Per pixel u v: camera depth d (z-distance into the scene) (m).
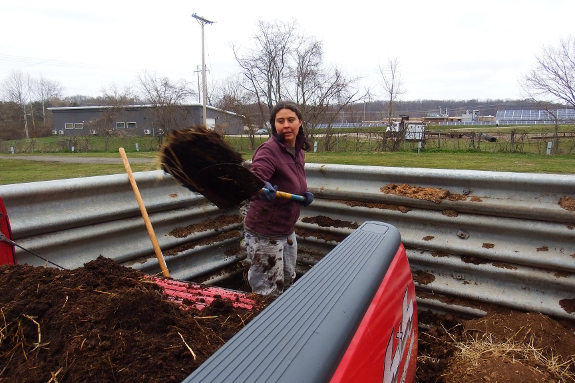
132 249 3.14
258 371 0.86
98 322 1.52
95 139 36.84
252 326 1.05
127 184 3.09
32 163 15.10
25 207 2.56
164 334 1.52
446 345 2.83
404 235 3.23
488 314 2.90
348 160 9.90
